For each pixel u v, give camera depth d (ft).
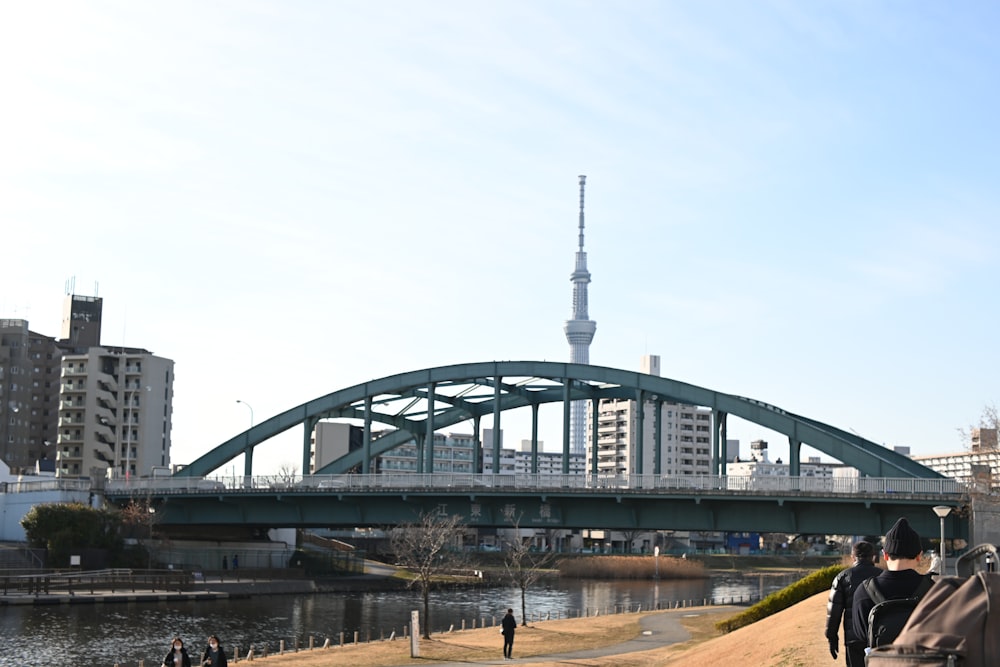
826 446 276.21
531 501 296.71
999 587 20.26
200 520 362.53
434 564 452.76
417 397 377.91
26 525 348.59
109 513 357.20
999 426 249.75
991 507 231.30
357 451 409.28
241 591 332.39
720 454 300.20
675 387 310.45
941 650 19.72
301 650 196.75
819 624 113.39
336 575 418.92
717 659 119.03
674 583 483.51
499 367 342.03
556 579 504.02
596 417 342.64
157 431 593.42
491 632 213.87
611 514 283.79
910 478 249.96
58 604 273.33
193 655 196.54
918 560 35.17
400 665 157.28
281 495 332.60
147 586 318.45
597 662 155.94
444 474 308.60
